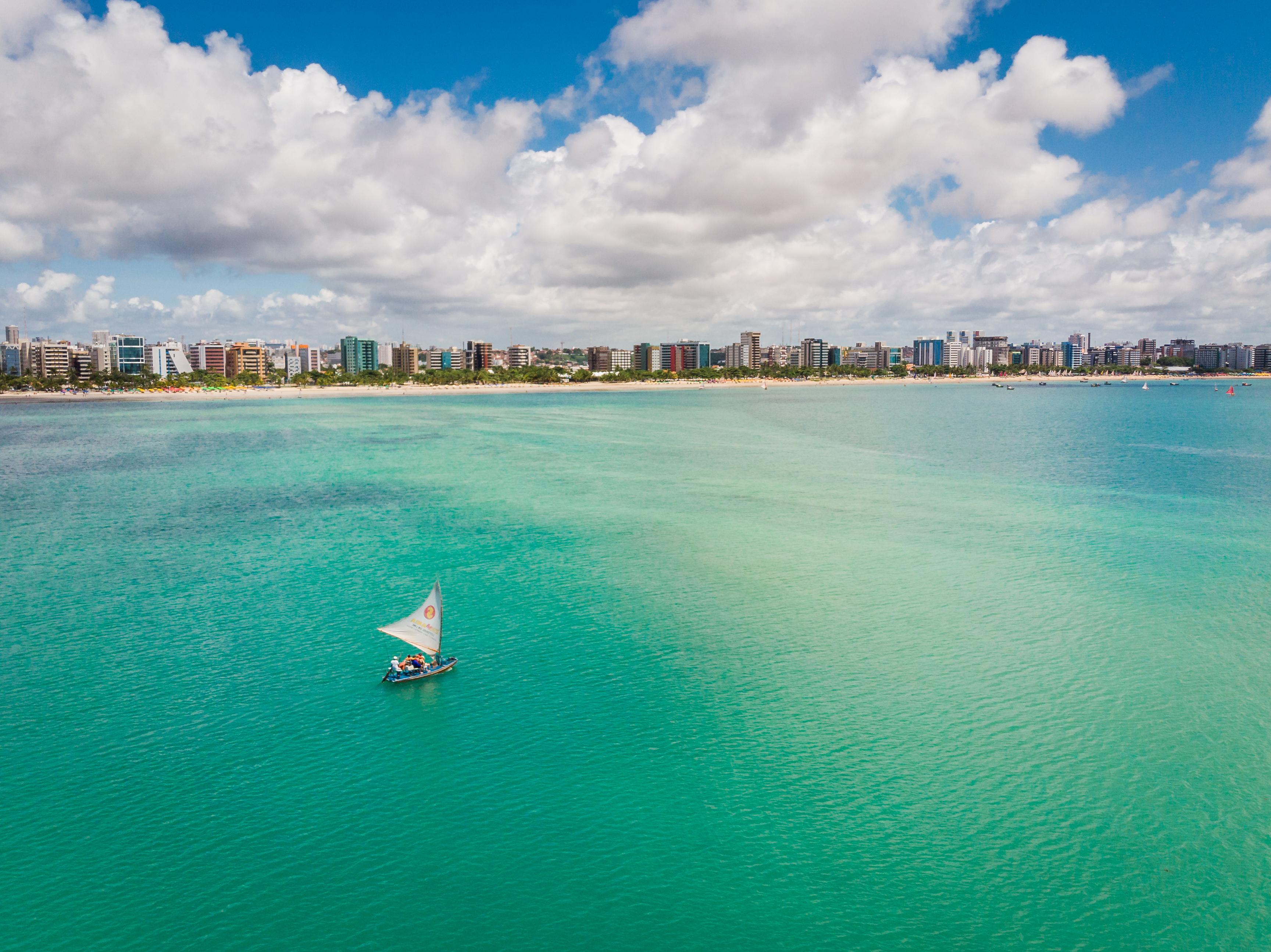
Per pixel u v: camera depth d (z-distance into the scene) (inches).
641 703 1891.0
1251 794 1534.2
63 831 1419.8
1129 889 1295.5
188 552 3275.1
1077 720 1815.9
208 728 1774.1
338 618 2460.6
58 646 2236.7
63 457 6486.2
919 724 1798.7
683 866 1343.5
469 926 1215.6
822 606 2564.0
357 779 1581.0
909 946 1186.0
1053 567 2989.7
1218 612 2495.1
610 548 3292.3
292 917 1230.3
